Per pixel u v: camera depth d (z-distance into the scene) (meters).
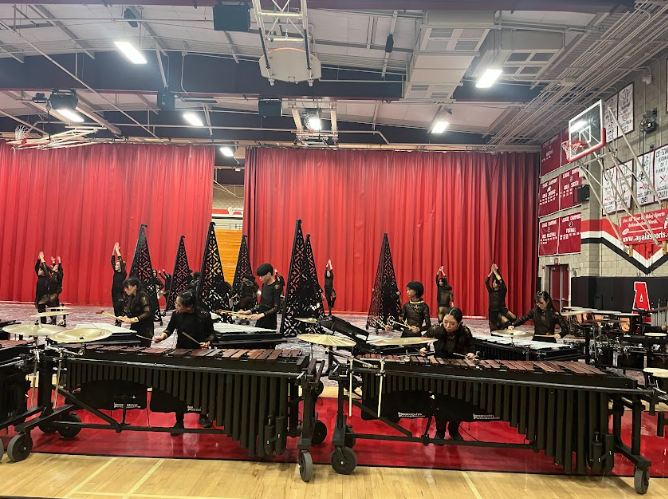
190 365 3.73
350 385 3.70
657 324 9.13
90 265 16.39
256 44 11.14
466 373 3.65
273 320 6.88
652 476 3.74
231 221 20.50
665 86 9.14
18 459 3.69
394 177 16.19
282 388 3.67
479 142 15.39
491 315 9.15
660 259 9.23
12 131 16.00
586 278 11.76
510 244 15.81
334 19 9.30
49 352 4.03
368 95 11.68
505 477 3.66
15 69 11.89
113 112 15.65
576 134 10.72
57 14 10.09
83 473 3.51
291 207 16.30
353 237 16.17
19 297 16.42
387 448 4.21
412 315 6.18
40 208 16.56
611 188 10.74
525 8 7.51
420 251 16.06
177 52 11.83
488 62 9.38
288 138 15.71
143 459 3.79
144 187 16.48
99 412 3.92
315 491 3.33
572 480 3.63
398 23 9.19
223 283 10.06
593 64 9.35
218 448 4.07
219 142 16.23
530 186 15.76
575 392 3.58
